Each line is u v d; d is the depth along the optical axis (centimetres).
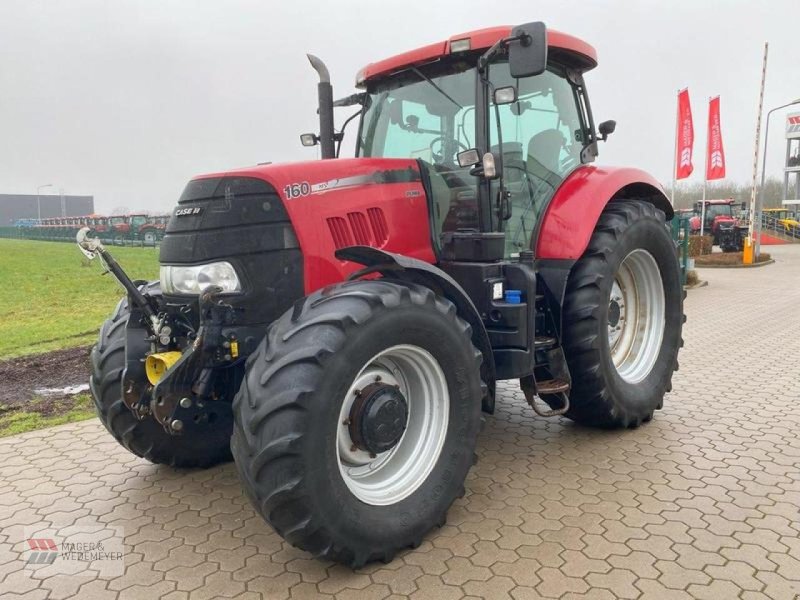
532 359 339
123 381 311
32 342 764
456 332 287
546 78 393
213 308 275
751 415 440
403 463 288
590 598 237
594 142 435
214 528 300
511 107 365
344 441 268
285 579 256
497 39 337
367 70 392
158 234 2941
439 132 367
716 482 332
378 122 401
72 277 1595
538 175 385
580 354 374
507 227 361
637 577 249
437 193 360
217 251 284
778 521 290
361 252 275
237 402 250
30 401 513
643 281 438
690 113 1703
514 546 275
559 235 369
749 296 1144
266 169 292
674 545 271
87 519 311
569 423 432
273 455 233
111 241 3219
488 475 348
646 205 426
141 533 296
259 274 285
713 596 236
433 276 293
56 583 257
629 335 439
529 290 334
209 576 259
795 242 3341
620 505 309
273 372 241
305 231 292
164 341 301
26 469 374
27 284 1441
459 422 293
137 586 254
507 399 490
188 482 354
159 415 274
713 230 2459
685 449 379
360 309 253
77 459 389
